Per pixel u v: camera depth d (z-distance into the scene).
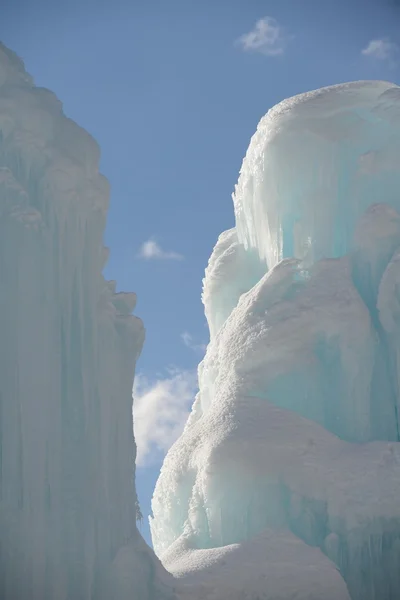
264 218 39.56
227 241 43.53
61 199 26.47
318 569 29.62
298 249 38.25
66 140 27.66
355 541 31.16
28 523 23.98
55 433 25.05
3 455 24.05
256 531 31.62
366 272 36.72
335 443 32.91
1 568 23.50
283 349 35.28
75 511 25.09
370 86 39.31
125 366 28.09
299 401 35.09
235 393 35.03
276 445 32.41
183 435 37.25
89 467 25.78
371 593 30.89
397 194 37.69
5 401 24.30
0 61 26.73
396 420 34.78
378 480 31.59
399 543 31.28
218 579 28.62
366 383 34.91
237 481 32.19
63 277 26.31
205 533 32.84
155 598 26.48
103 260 28.23
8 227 25.20
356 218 37.59
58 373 25.53
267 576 29.12
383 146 38.03
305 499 31.66
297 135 38.41
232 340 36.69
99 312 27.41
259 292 37.34
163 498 35.47
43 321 25.33
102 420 26.59
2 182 25.47
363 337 35.09
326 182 38.03
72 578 24.69
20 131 26.25
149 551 27.28
